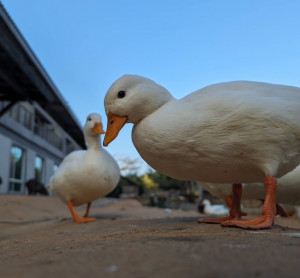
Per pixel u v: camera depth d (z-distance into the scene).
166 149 0.41
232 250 0.23
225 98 0.39
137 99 0.44
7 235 0.76
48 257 0.26
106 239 0.37
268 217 0.39
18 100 2.26
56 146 5.03
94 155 0.81
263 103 0.38
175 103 0.42
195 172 0.44
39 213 1.42
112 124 0.46
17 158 3.39
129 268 0.19
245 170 0.42
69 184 0.81
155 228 0.46
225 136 0.39
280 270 0.18
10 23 1.35
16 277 0.19
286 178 0.67
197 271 0.18
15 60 1.54
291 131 0.39
